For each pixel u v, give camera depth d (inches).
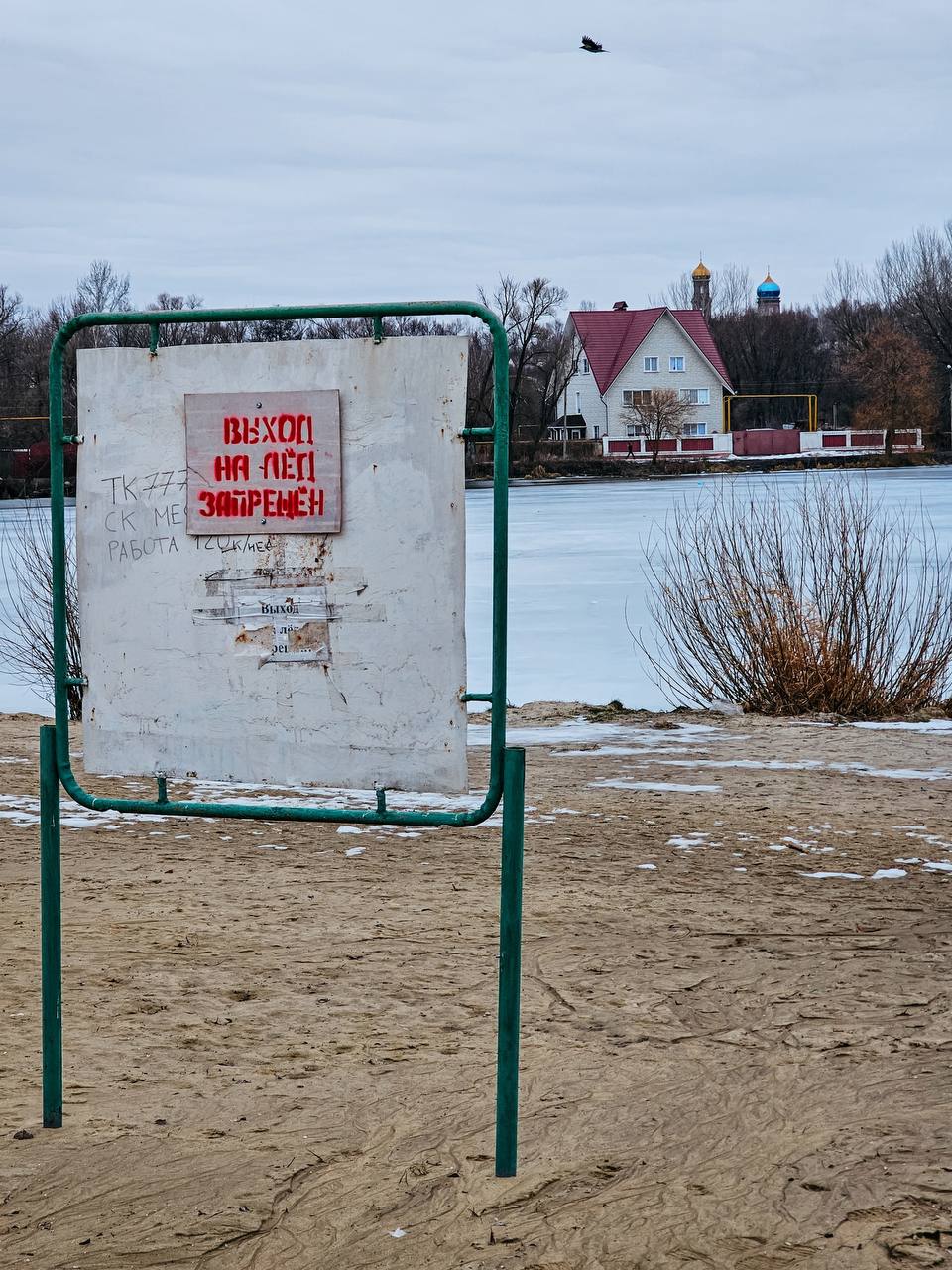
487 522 1561.3
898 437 3265.3
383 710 139.0
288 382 139.5
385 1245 128.3
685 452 3275.1
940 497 1610.5
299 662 141.2
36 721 513.0
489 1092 164.7
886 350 3304.6
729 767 407.5
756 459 3100.4
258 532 141.3
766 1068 172.1
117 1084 167.2
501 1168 141.8
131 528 144.9
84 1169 144.2
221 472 141.9
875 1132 152.1
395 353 136.3
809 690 546.6
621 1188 139.3
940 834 312.0
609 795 361.7
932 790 368.2
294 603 141.0
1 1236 130.6
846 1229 130.0
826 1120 155.6
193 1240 129.4
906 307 3941.9
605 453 3228.3
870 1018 189.6
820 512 578.9
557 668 640.4
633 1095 163.8
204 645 143.6
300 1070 172.2
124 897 253.4
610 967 213.5
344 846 298.5
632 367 3486.7
